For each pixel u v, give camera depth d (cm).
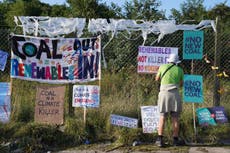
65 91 905
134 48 1025
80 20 883
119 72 1035
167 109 810
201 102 885
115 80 1009
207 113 898
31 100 929
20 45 859
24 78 863
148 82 998
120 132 845
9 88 857
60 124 860
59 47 870
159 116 842
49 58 869
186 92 876
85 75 876
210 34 1034
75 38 870
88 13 1733
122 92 973
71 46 871
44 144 809
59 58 871
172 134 849
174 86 811
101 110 898
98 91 865
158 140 819
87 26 928
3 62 859
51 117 860
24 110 906
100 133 855
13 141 800
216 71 928
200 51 882
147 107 863
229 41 1038
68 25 882
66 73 874
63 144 820
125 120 873
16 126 841
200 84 873
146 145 825
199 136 872
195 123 892
